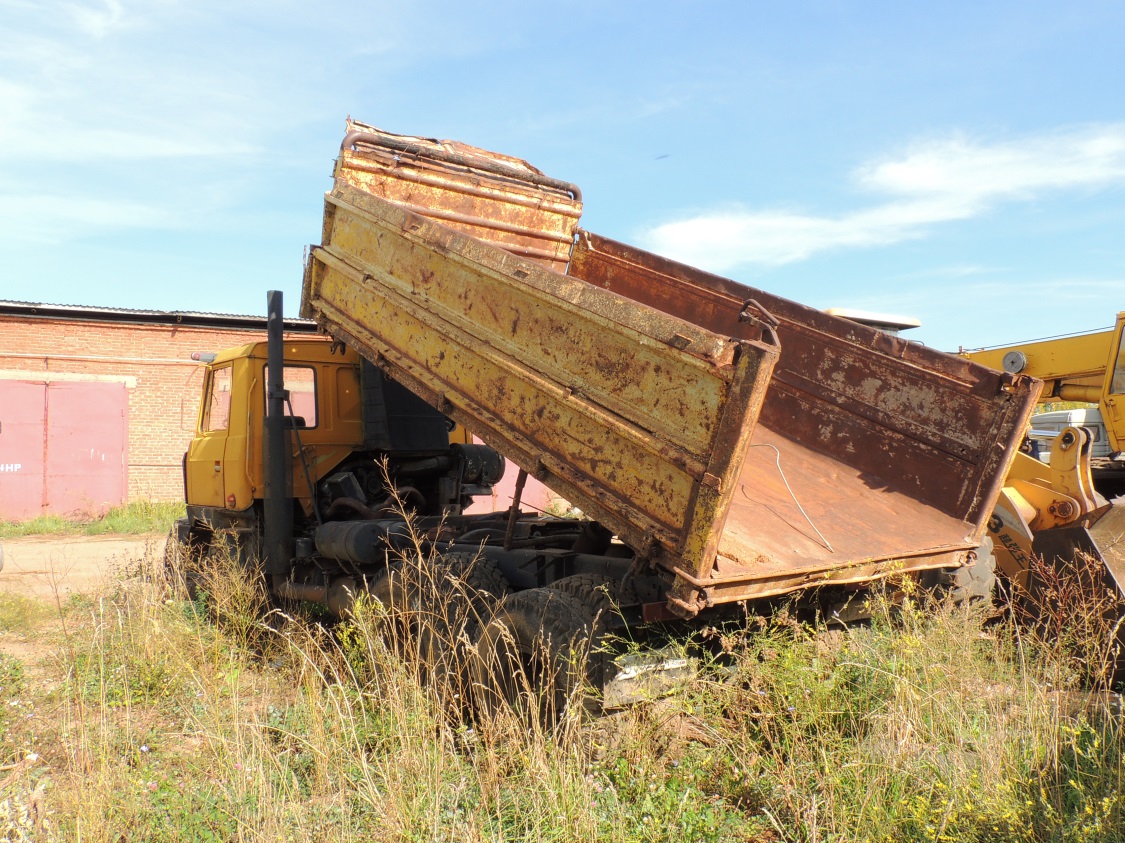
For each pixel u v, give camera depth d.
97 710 4.70
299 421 6.79
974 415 4.72
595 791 3.45
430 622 4.76
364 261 5.64
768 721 3.88
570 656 3.86
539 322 4.18
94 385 17.89
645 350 3.59
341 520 6.62
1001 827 3.12
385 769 3.58
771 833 3.39
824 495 4.74
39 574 10.77
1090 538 5.48
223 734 3.98
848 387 5.31
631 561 4.05
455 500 7.12
